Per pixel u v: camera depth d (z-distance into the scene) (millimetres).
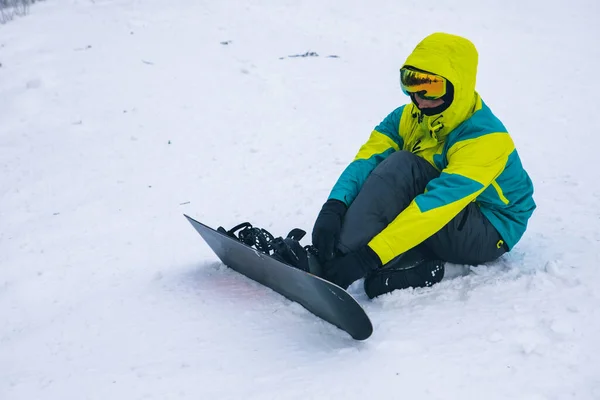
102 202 7523
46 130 10086
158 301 4668
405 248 4148
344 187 4621
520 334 3922
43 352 4152
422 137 4707
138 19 15930
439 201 4145
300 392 3469
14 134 9984
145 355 3955
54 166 8773
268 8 17375
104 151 9211
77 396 3570
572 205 6500
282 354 3883
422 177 4391
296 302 4473
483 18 17406
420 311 4309
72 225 6945
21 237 6719
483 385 3477
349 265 4117
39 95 11336
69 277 5641
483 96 11484
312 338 4066
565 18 17609
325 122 10281
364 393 3443
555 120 10086
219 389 3537
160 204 7355
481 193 4578
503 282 4625
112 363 3898
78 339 4258
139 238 6449
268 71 12742
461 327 4066
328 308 4004
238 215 6836
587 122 9930
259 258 4340
